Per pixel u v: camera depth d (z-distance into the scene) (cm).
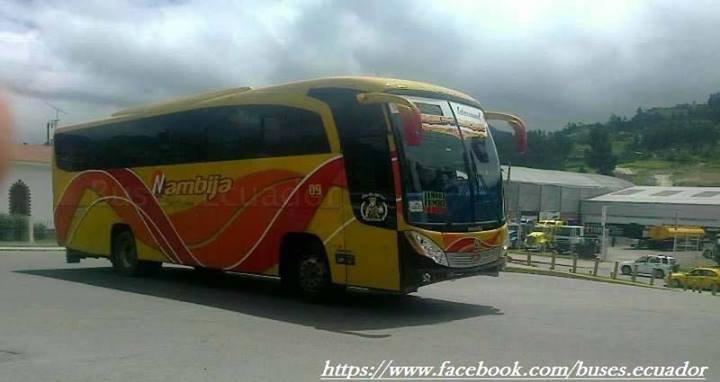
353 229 1095
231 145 1318
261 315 1107
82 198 1722
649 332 987
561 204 7156
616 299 1449
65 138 1794
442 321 1067
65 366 759
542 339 916
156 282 1550
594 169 9881
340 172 1117
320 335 939
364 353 823
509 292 1527
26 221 3788
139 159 1552
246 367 754
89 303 1227
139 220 1548
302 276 1208
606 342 902
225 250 1332
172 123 1465
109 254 1653
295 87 1205
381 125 1062
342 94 1128
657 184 8619
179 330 970
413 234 1036
